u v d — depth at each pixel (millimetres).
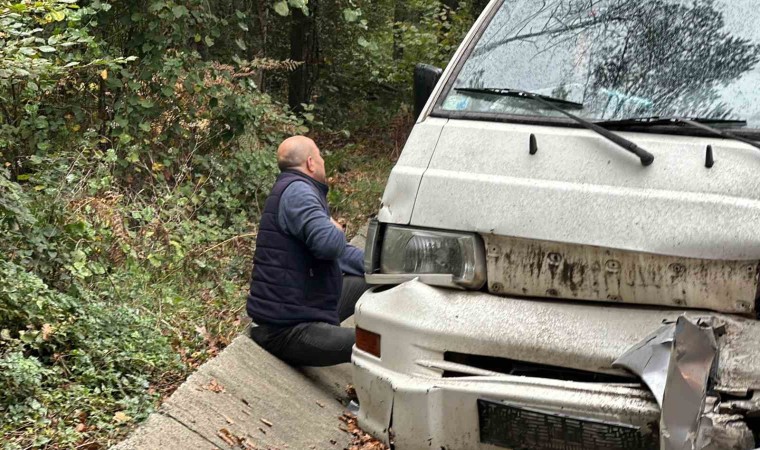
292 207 5742
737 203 3355
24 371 4652
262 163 8781
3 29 5473
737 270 3326
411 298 3756
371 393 3820
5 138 6770
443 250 3787
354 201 10070
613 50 4027
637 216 3471
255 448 4848
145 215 6922
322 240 5664
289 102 14336
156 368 5430
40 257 5633
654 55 3949
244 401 5188
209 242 7543
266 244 5836
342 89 15148
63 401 4801
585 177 3619
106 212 6551
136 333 5500
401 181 3949
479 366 3691
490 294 3715
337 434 5406
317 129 14086
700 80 3812
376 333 3834
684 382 3107
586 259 3551
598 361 3406
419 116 4191
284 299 5785
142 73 7977
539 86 4062
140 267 6602
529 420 3375
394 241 3916
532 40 4215
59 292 5617
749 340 3240
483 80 4176
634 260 3473
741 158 3441
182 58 8328
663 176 3504
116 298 6078
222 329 6305
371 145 13820
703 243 3354
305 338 5754
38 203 5996
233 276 7301
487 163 3814
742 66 3783
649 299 3463
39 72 5605
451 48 13758
